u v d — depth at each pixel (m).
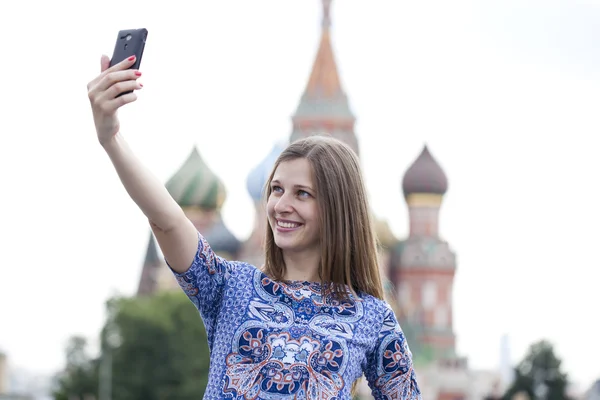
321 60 105.69
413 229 106.31
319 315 4.95
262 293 4.94
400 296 104.81
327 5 105.69
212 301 4.96
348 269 5.10
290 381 4.75
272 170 5.21
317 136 5.28
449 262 104.50
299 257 5.18
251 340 4.82
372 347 5.07
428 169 106.44
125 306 88.25
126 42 4.69
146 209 4.80
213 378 4.83
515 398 94.75
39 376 168.75
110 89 4.60
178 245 4.87
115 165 4.74
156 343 85.50
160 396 84.00
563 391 94.44
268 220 5.25
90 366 92.62
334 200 5.09
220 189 107.38
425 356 102.00
